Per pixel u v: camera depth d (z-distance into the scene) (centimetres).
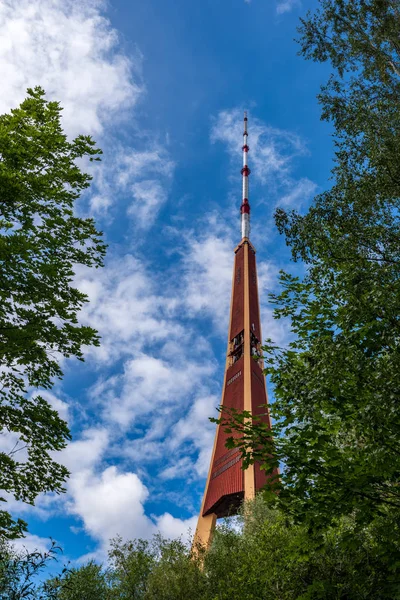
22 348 1627
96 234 1992
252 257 15538
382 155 1302
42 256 1830
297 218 1427
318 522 873
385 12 1728
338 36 1845
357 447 866
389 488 880
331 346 930
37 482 1778
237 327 12675
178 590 1697
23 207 1889
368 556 1102
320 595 1005
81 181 2038
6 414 1744
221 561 1680
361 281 982
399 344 923
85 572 2133
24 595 749
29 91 2064
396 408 785
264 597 1321
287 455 904
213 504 8369
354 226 1295
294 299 1155
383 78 1680
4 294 1675
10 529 1511
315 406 913
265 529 1526
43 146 1966
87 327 1828
